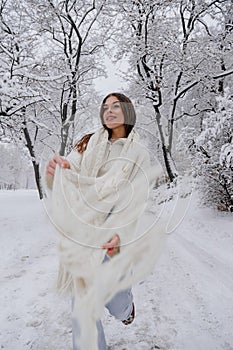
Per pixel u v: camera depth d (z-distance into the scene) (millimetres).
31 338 2195
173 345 2100
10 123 7836
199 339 2174
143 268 1390
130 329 2314
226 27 13023
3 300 2869
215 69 12773
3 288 3186
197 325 2379
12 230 6383
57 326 2379
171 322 2432
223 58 12609
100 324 1652
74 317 1517
